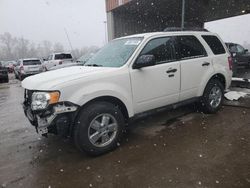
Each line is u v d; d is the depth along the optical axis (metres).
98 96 3.95
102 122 4.04
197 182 3.21
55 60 18.70
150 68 4.58
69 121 3.81
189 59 5.24
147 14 17.34
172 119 5.62
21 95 11.05
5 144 4.84
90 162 3.89
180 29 5.48
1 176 3.65
